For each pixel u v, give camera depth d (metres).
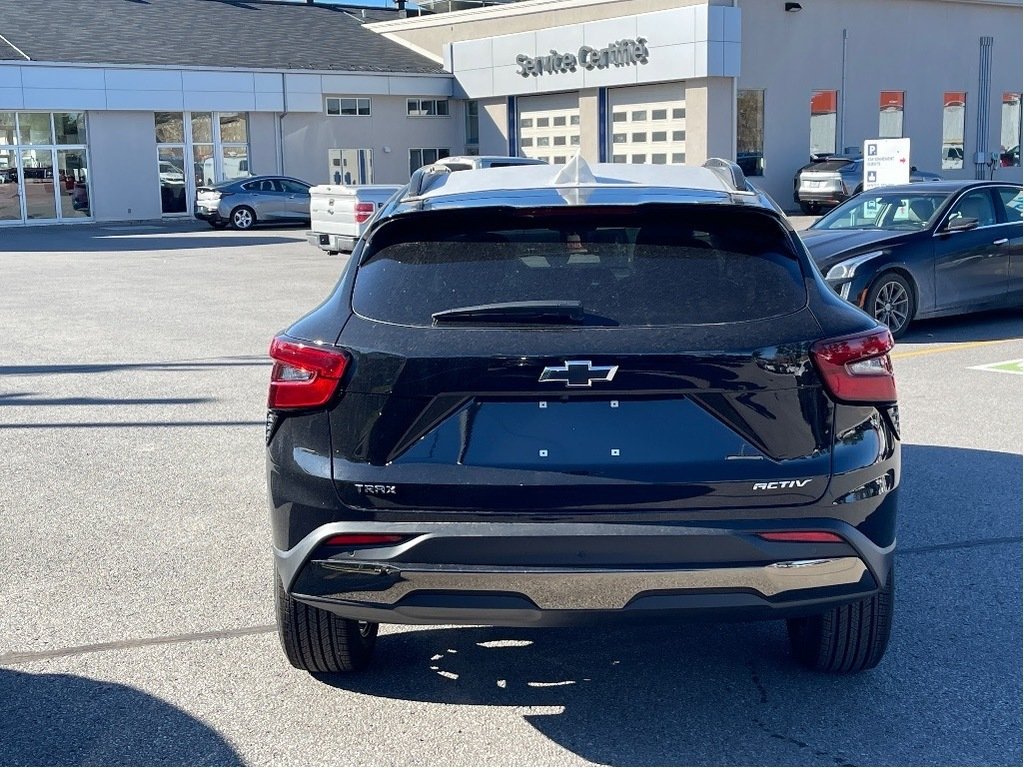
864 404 3.44
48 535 5.73
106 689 4.01
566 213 3.56
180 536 5.71
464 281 3.46
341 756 3.55
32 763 3.49
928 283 11.68
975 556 5.32
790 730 3.69
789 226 3.62
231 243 26.39
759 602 3.31
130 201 34.91
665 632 4.53
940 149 39.03
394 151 38.88
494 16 37.28
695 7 31.12
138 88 33.94
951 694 3.94
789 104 34.78
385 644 4.43
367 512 3.34
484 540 3.26
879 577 3.46
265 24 40.34
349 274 3.65
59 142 33.69
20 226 33.12
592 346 3.26
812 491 3.33
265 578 5.12
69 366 10.45
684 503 3.28
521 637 4.49
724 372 3.28
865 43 36.31
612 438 3.27
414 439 3.32
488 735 3.68
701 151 31.94
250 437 7.72
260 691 4.00
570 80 34.88
